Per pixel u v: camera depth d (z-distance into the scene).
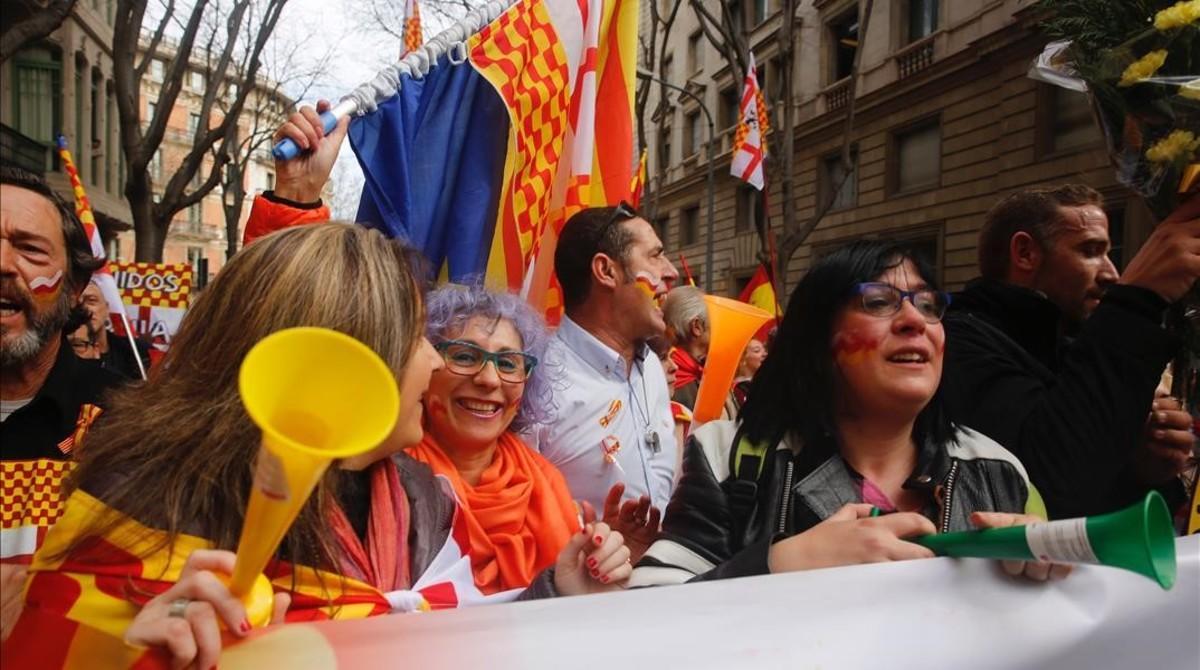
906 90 16.97
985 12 14.62
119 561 1.08
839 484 1.68
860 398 1.69
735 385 4.26
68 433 1.84
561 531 2.02
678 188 28.75
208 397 1.20
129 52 8.62
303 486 0.67
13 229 1.68
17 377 1.80
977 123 15.25
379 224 2.44
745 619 1.19
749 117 7.43
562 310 3.03
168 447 1.16
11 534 1.75
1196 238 1.76
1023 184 14.02
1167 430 2.08
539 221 2.72
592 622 1.14
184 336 1.29
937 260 16.47
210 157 45.00
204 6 8.82
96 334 3.45
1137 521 0.95
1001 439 1.91
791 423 1.74
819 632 1.19
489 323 2.01
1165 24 1.65
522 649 1.10
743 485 1.72
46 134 19.06
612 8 3.07
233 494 1.12
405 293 1.34
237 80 13.08
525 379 2.07
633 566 1.74
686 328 4.31
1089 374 1.81
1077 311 2.48
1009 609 1.26
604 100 3.11
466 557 1.66
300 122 2.16
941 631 1.22
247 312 1.23
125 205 24.31
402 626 1.08
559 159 2.84
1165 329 1.83
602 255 2.56
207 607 0.88
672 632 1.16
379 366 0.67
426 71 2.53
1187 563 1.32
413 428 1.43
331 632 1.05
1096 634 1.26
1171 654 1.28
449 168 2.60
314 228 1.33
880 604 1.24
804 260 20.92
